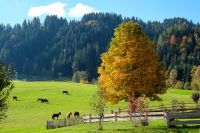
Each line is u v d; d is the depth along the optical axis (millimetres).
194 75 186000
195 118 48156
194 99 79125
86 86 124938
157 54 49781
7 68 27641
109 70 48219
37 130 51812
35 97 97938
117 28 49438
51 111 79438
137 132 38188
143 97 48875
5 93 26859
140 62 47594
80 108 82812
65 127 50188
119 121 49531
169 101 92000
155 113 48594
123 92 47125
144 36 48781
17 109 82375
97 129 42500
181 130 37500
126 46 48188
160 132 37406
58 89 112062
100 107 42719
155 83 48062
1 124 62344
